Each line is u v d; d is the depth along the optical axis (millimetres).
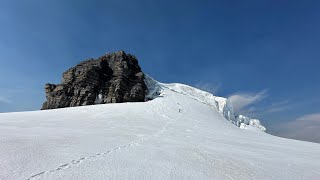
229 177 8766
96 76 64375
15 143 10195
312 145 25469
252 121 96625
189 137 20734
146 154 10672
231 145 18125
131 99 63406
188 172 8562
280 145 22328
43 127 19828
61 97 59750
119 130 21016
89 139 13219
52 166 7438
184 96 74688
